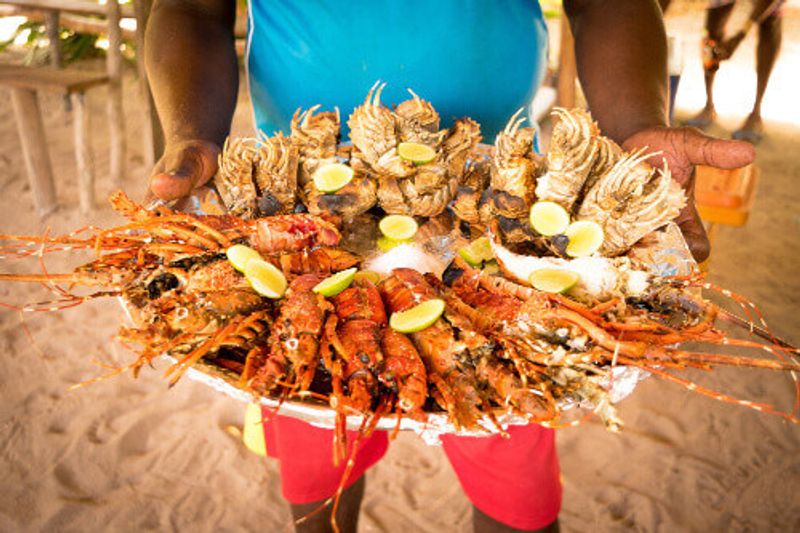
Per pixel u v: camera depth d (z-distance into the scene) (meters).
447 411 0.55
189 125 0.80
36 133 1.88
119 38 1.99
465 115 0.84
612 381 0.56
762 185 2.24
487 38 0.81
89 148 1.93
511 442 0.67
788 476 1.19
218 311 0.59
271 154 0.71
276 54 0.84
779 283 1.72
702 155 0.66
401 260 0.70
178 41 0.86
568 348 0.57
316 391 0.58
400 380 0.55
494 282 0.65
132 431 1.27
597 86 0.83
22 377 1.37
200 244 0.66
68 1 2.56
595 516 1.12
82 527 1.10
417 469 1.22
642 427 1.28
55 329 1.50
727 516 1.12
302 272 0.67
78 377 1.38
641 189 0.64
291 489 0.76
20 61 3.00
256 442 1.19
